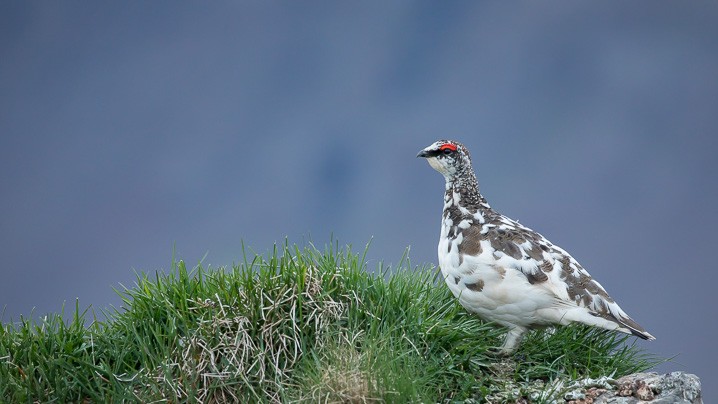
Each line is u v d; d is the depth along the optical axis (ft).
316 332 32.40
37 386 31.73
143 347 32.53
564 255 37.11
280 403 30.55
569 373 34.55
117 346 33.42
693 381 31.04
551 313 35.73
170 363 31.99
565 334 36.45
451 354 33.91
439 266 38.70
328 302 33.50
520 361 35.53
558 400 31.73
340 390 29.58
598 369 35.37
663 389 30.96
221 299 34.04
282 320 32.71
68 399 31.94
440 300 38.04
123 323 34.68
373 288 35.27
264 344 32.42
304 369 31.32
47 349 33.35
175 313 33.71
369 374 29.78
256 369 31.55
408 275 37.60
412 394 29.48
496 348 36.22
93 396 31.55
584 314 35.45
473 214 38.81
